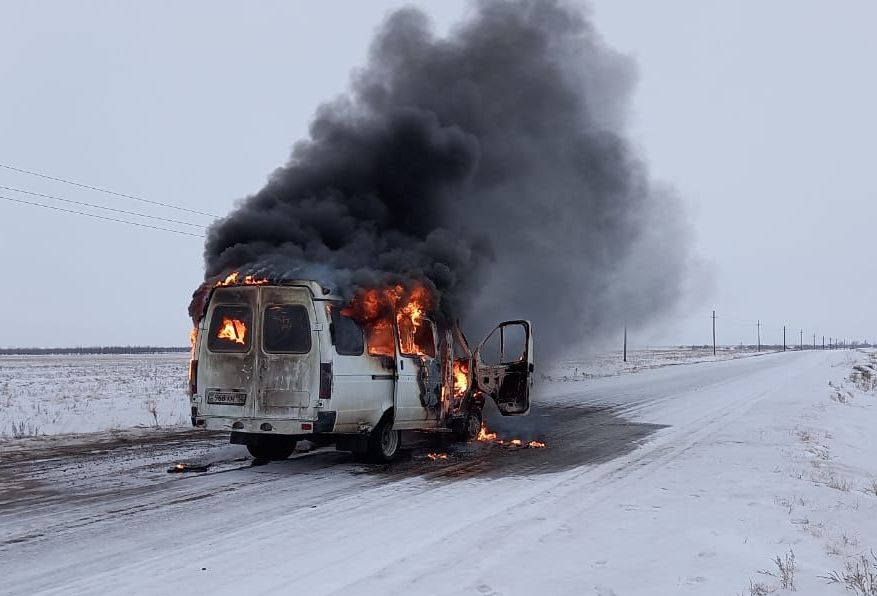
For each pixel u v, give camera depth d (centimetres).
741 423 1520
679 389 2645
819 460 1027
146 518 691
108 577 515
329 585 496
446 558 559
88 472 948
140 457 1082
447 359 1189
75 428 1451
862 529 638
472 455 1114
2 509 727
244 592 484
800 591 470
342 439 1009
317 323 931
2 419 1570
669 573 515
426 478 913
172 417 1653
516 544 598
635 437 1330
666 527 647
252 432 944
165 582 504
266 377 938
